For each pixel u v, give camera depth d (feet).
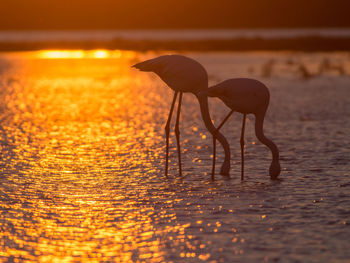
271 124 126.31
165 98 182.09
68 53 448.65
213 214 62.75
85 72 281.74
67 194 71.00
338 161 88.12
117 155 94.38
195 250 52.75
